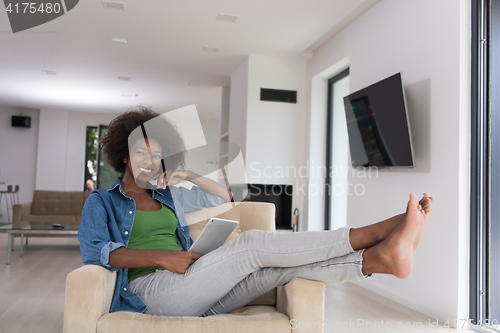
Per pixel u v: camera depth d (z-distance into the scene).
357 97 3.66
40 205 6.00
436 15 2.88
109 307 1.43
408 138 2.98
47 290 3.11
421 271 2.89
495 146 2.57
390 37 3.45
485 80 2.61
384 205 3.41
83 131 9.20
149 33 4.47
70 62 5.56
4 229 4.09
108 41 4.74
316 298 1.38
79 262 4.30
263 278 1.45
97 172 8.95
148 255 1.41
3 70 6.01
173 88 6.89
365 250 1.30
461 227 2.59
